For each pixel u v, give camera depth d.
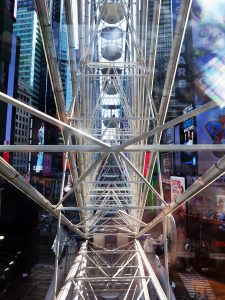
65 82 16.08
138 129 15.49
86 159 16.56
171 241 17.80
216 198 28.72
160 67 20.16
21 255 28.48
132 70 17.67
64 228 32.41
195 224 29.00
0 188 27.05
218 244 26.94
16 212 28.80
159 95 20.75
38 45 18.06
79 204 18.41
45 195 28.47
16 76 17.14
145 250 26.89
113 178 31.06
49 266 28.48
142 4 12.75
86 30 13.80
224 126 28.95
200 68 25.45
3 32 13.45
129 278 17.78
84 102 14.49
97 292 24.67
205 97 27.34
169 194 33.41
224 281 23.67
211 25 23.50
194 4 24.09
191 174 29.84
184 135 32.31
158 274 23.33
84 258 24.12
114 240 30.95
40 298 23.84
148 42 15.04
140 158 16.53
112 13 14.56
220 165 7.08
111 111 25.25
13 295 24.28
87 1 13.84
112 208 12.88
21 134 22.12
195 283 22.94
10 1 13.84
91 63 15.07
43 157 28.02
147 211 31.95
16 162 24.64
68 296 20.14
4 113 18.77
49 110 22.23
